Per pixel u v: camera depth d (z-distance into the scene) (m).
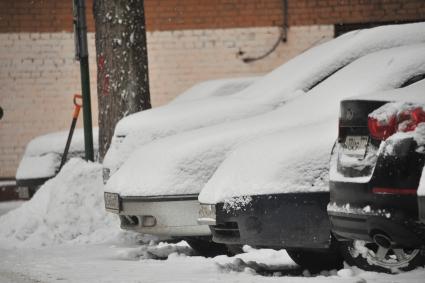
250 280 12.88
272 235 13.27
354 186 11.97
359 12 34.91
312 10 34.81
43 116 34.06
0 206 30.52
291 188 13.17
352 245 12.87
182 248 17.91
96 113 34.19
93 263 16.16
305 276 13.55
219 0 34.56
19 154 33.97
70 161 21.75
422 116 11.52
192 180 15.73
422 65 16.02
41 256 17.84
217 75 34.69
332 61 18.89
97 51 23.75
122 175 16.75
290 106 17.08
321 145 13.28
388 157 11.61
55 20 34.03
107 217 20.92
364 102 12.15
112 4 23.41
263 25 34.75
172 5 34.47
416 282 11.66
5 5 33.75
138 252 17.47
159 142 16.80
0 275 15.15
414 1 34.84
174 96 34.59
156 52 34.47
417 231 11.45
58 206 20.94
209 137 16.00
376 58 16.95
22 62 33.91
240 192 13.52
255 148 13.90
